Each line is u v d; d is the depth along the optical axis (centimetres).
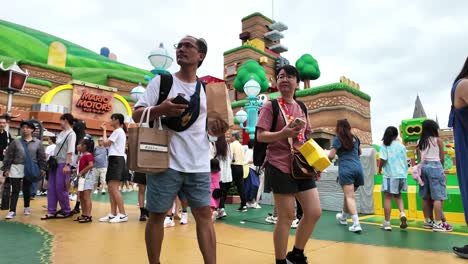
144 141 210
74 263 310
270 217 580
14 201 586
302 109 321
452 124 253
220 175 632
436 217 508
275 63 3069
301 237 299
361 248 385
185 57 241
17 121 1797
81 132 719
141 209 577
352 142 506
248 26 3631
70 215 606
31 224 524
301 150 277
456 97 244
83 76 3291
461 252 346
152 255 232
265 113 298
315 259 337
